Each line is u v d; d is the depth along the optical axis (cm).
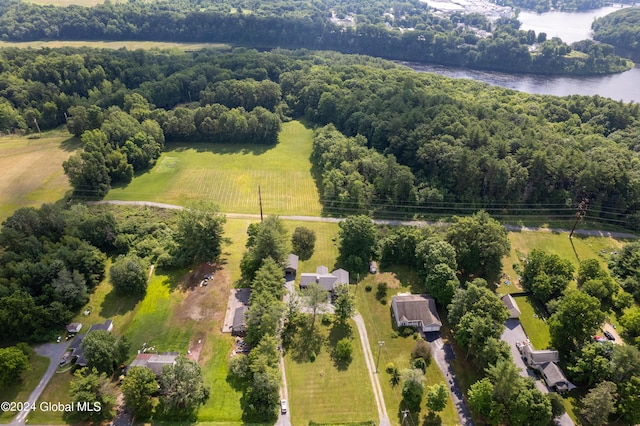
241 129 17350
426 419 7512
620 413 7294
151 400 7638
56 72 18288
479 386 7406
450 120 14675
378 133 15450
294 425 7394
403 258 11119
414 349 8619
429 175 13850
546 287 9756
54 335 8850
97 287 10206
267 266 9669
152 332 9044
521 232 12494
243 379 8100
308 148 17275
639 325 8838
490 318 8150
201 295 9981
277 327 8962
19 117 16562
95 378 7256
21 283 9094
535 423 6969
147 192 14025
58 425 7250
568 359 8556
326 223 12775
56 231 10862
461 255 10312
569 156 13212
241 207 13438
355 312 9256
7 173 14062
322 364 8481
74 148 15675
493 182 12875
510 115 16288
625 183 12725
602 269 10488
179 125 17162
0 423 7281
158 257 10881
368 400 7838
